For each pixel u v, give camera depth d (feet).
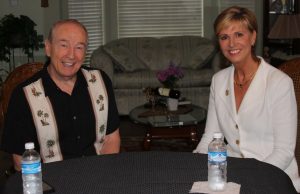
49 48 6.60
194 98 18.08
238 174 4.89
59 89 6.61
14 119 6.45
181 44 19.92
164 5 22.03
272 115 6.33
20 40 19.08
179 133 11.85
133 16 22.13
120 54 18.95
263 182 4.67
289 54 18.72
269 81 6.40
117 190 4.54
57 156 6.66
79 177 4.93
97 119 6.85
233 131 6.68
